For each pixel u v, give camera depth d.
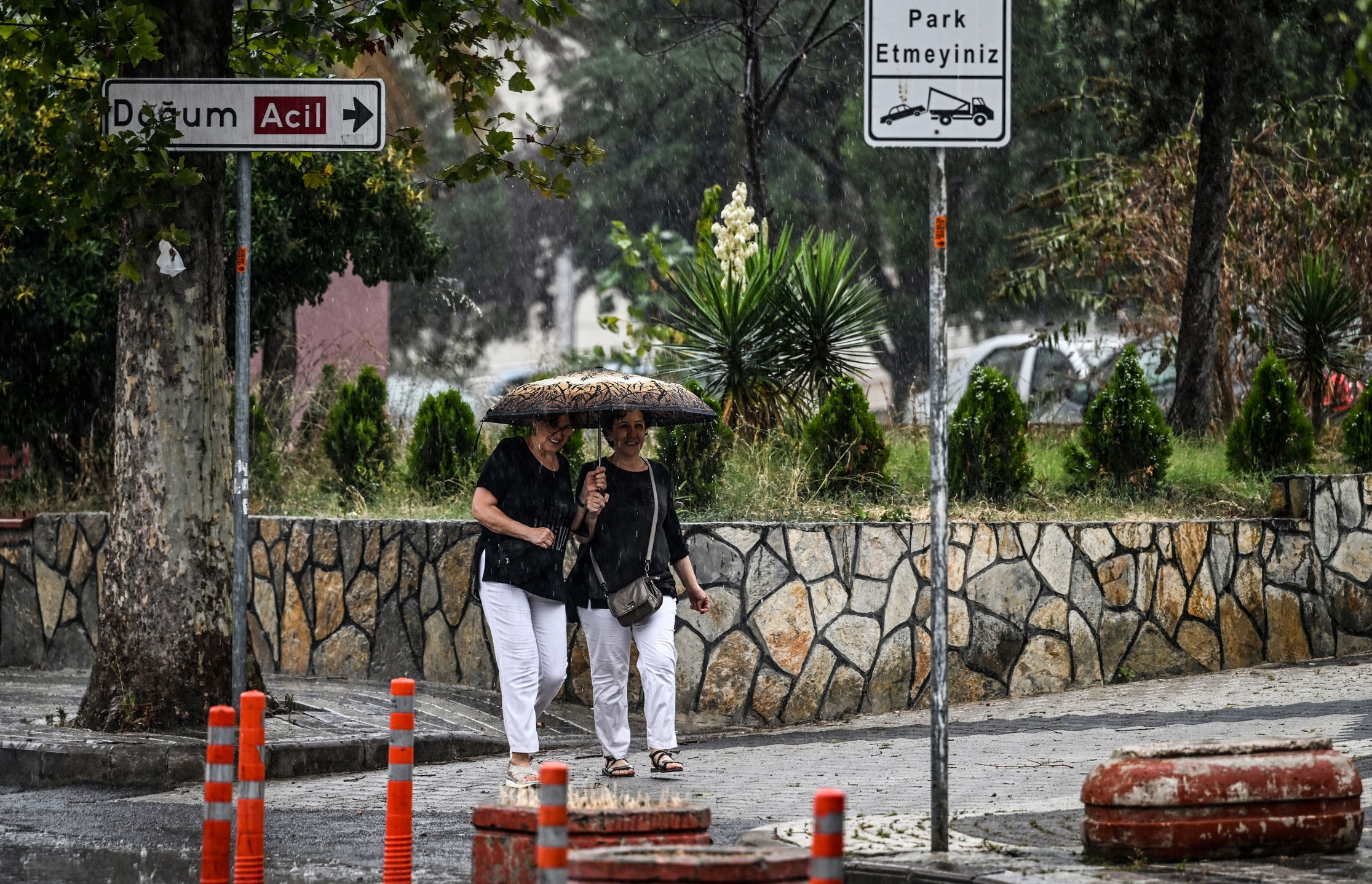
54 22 19.70
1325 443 32.91
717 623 23.14
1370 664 25.77
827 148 76.75
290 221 35.97
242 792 11.30
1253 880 11.27
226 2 21.92
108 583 21.14
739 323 29.66
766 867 9.02
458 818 16.25
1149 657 25.70
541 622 18.16
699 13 57.44
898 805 15.87
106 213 20.42
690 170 80.75
